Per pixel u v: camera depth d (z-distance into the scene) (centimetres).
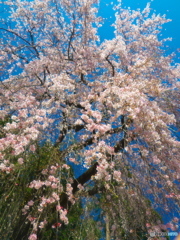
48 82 564
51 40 763
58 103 441
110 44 573
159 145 413
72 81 489
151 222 455
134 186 488
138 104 354
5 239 351
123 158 458
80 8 696
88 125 359
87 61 657
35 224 332
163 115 394
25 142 315
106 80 670
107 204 510
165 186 460
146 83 437
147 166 444
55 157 399
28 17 727
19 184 394
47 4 733
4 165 334
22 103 405
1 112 456
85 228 514
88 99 446
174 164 453
